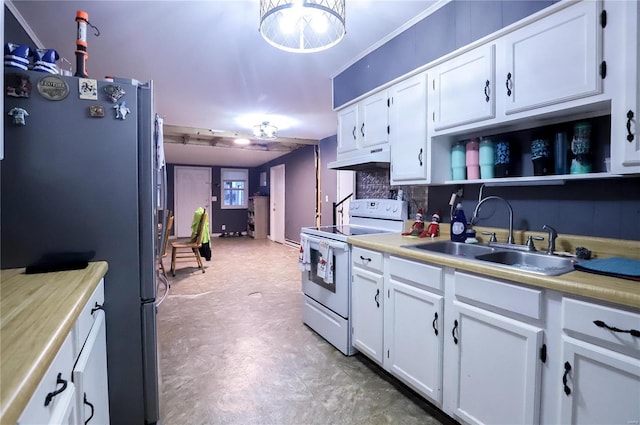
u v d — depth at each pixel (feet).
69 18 6.26
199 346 7.70
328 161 18.71
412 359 5.53
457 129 5.81
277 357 7.18
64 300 2.81
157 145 5.32
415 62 6.79
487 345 4.32
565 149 4.95
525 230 5.75
